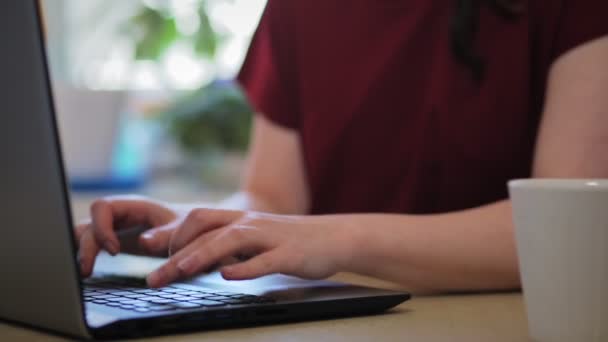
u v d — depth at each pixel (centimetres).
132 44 299
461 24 114
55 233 52
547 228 52
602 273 50
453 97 119
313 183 136
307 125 136
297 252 74
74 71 305
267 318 62
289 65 139
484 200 122
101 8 303
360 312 69
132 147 265
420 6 125
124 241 95
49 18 302
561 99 99
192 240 74
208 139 285
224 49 295
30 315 58
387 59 128
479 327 63
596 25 98
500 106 116
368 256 79
